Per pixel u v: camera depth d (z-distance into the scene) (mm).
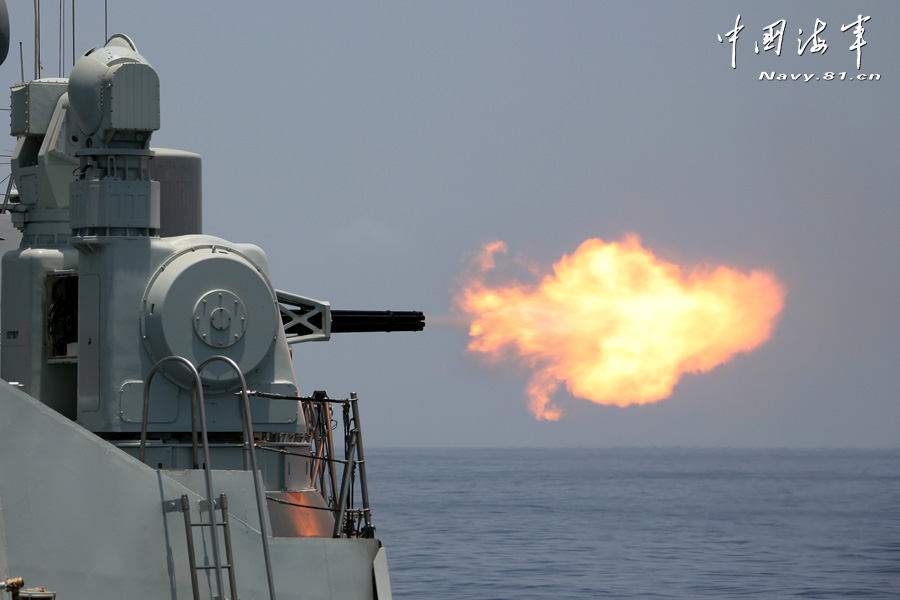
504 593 98875
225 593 21953
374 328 31047
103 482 20844
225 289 24844
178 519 21375
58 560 20344
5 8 27141
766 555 132625
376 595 23172
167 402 24453
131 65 24672
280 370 25500
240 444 25000
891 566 121000
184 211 27781
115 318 24328
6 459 20172
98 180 24719
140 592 20922
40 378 27078
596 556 130125
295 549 22844
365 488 25062
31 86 28188
